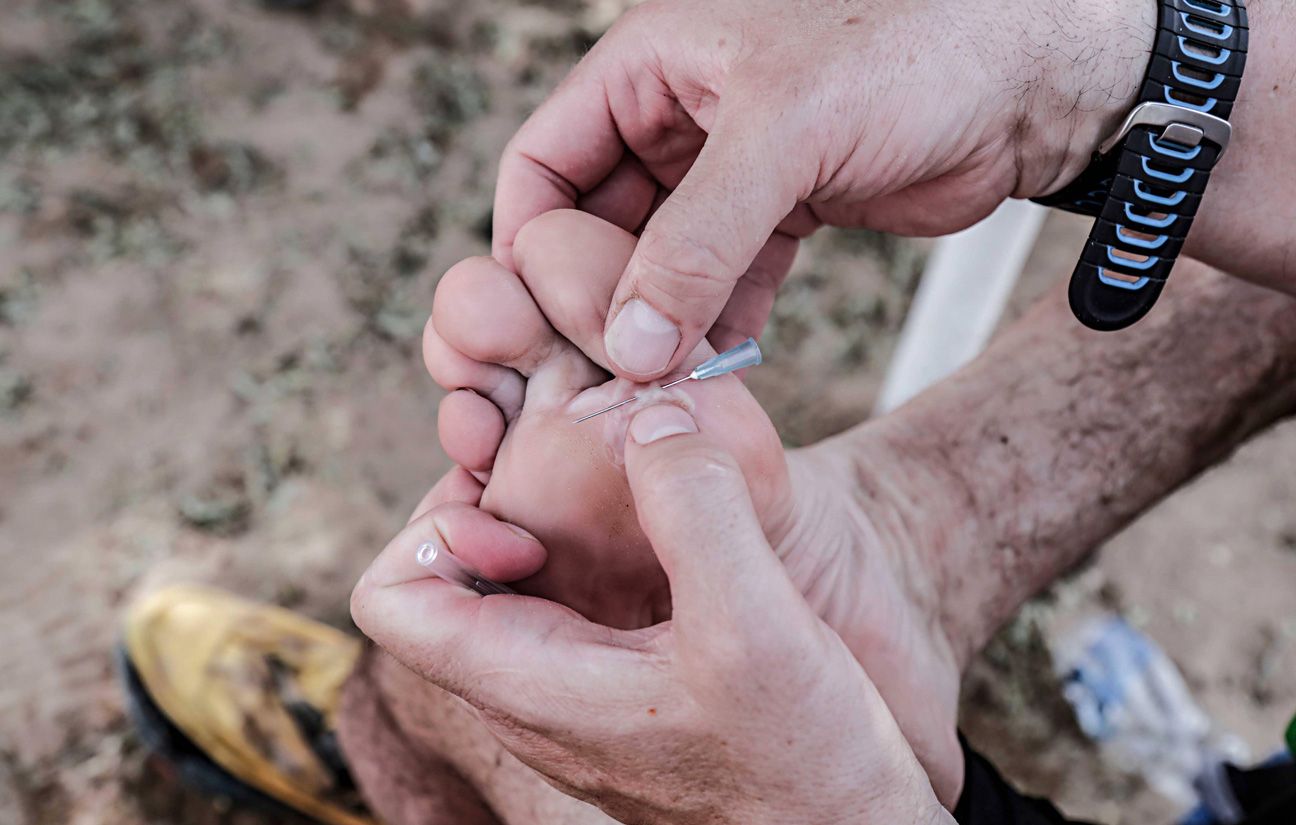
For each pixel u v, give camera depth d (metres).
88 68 0.95
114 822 0.60
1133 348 0.47
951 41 0.35
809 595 0.41
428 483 0.75
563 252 0.37
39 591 0.67
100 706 0.63
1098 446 0.46
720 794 0.34
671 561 0.32
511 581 0.37
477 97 0.99
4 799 0.60
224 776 0.60
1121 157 0.36
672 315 0.34
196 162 0.90
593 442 0.37
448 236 0.88
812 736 0.32
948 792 0.42
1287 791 0.49
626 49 0.38
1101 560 0.78
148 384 0.76
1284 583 0.78
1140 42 0.36
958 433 0.47
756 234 0.34
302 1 1.03
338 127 0.95
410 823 0.52
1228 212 0.38
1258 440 0.87
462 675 0.34
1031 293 0.92
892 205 0.41
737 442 0.36
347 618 0.69
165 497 0.71
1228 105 0.36
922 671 0.42
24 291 0.79
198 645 0.61
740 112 0.34
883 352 0.86
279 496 0.73
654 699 0.33
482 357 0.38
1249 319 0.47
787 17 0.36
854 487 0.45
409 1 1.06
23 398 0.74
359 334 0.81
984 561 0.46
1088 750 0.69
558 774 0.36
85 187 0.86
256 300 0.82
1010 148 0.38
